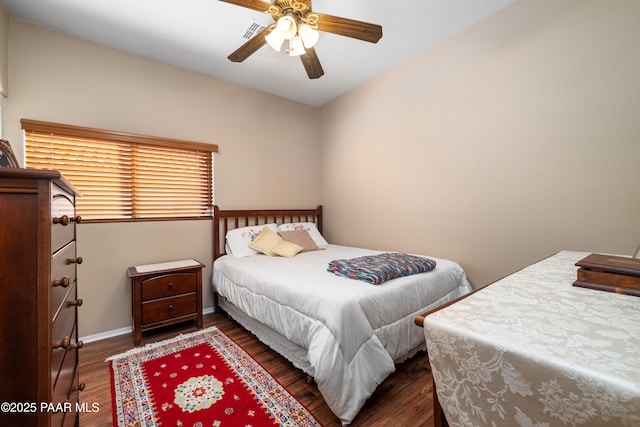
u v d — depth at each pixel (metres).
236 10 2.03
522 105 2.06
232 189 3.17
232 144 3.17
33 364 0.69
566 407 0.46
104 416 1.43
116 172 2.46
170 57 2.63
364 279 1.78
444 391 0.64
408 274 1.95
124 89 2.49
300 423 1.37
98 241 2.34
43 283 0.71
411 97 2.79
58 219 0.83
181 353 2.06
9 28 2.01
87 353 2.07
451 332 0.62
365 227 3.37
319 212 3.94
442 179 2.57
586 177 1.80
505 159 2.16
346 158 3.59
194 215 2.92
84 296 2.27
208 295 2.97
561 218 1.91
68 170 2.24
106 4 1.95
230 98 3.16
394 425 1.36
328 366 1.34
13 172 0.66
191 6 1.98
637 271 0.82
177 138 2.78
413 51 2.67
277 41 1.71
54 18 2.07
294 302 1.69
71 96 2.24
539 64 1.97
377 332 1.57
